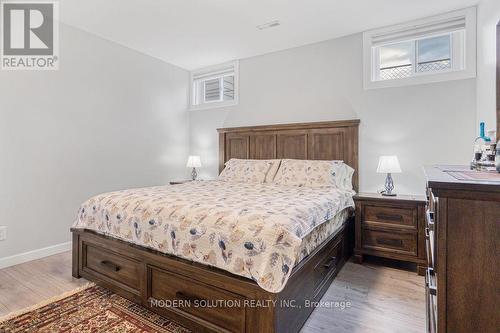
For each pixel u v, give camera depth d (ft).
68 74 10.37
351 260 9.55
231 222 5.31
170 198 7.13
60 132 10.16
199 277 5.44
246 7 9.21
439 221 3.27
